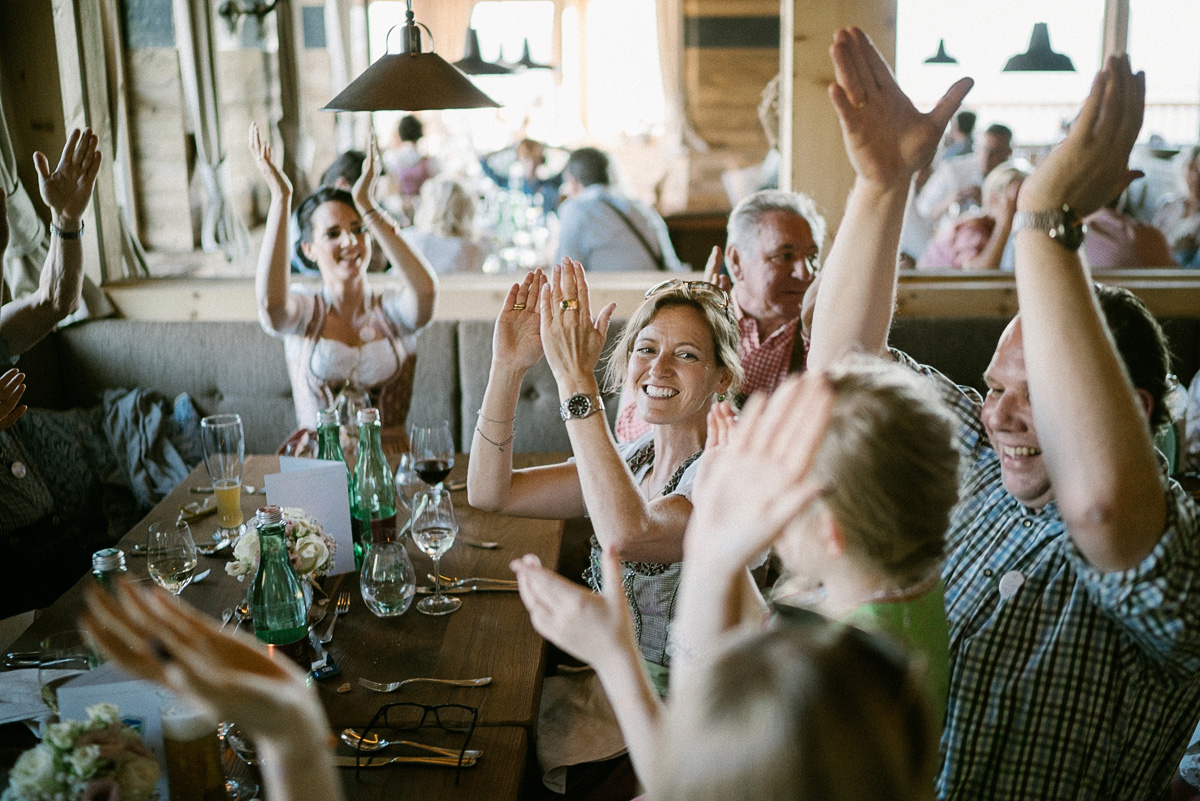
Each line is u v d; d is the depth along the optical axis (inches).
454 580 76.7
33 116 140.7
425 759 53.4
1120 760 44.0
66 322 147.3
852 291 49.8
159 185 204.5
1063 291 37.1
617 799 66.4
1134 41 258.4
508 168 269.1
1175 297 144.9
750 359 116.6
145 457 139.9
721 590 29.9
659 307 71.6
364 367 125.3
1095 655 42.9
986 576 46.2
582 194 179.3
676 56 300.2
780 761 19.5
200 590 75.3
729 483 29.7
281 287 119.6
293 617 59.0
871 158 47.8
